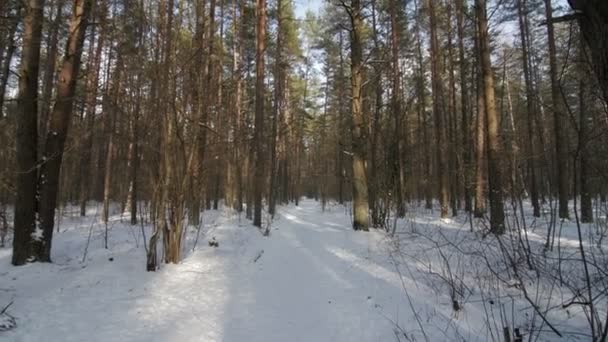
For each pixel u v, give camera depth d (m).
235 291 5.69
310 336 4.08
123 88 7.47
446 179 17.31
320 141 37.50
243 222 15.23
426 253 7.59
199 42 7.40
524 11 14.13
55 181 7.12
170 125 7.03
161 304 4.93
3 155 9.59
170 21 7.05
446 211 16.28
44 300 4.79
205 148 8.23
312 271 6.91
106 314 4.46
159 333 4.02
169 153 7.05
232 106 13.35
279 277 6.60
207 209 21.97
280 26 17.20
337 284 5.99
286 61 20.53
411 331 4.04
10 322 3.90
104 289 5.41
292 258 8.15
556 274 4.83
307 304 5.13
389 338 3.93
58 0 10.14
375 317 4.50
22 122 6.79
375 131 12.37
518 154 8.70
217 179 22.52
